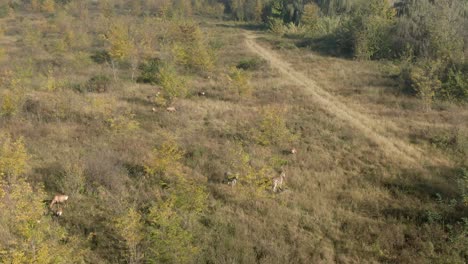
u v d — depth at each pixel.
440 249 8.91
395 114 19.62
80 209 10.34
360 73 28.31
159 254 8.12
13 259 7.02
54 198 10.48
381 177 12.70
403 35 33.25
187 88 23.33
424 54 27.84
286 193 11.66
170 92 21.38
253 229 9.68
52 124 17.41
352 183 12.40
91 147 14.73
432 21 30.69
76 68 30.73
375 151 14.88
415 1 39.38
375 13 37.94
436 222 9.78
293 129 17.45
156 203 10.14
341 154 14.86
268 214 10.37
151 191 11.27
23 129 16.48
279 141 15.77
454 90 21.34
